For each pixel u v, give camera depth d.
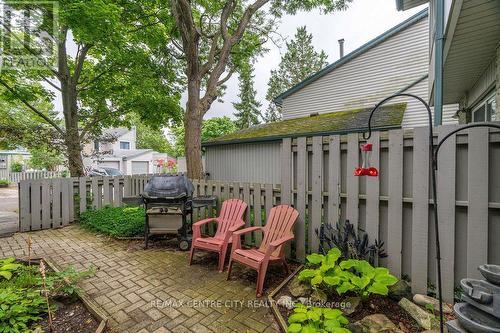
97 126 8.94
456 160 2.16
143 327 1.99
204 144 10.21
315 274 2.21
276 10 8.40
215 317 2.12
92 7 5.01
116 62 7.77
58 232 4.75
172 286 2.65
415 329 1.83
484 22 3.00
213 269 3.08
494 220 2.04
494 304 1.30
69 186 5.38
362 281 2.01
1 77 6.67
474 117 5.52
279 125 10.20
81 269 3.05
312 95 11.07
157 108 8.68
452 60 4.05
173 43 8.09
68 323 1.99
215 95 7.19
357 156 2.66
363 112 8.55
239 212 3.53
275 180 8.45
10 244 4.02
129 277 2.86
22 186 4.79
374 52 9.40
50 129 6.74
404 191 2.43
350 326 1.78
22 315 1.92
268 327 1.99
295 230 3.15
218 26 8.47
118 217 4.87
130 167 22.92
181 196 3.71
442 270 2.20
